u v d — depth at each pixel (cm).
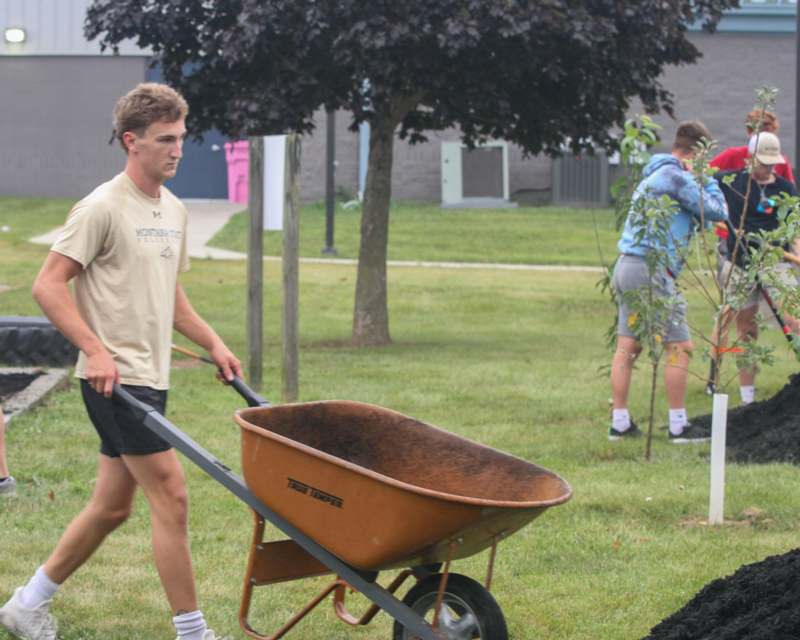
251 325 1723
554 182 4738
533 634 798
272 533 1026
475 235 4019
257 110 2025
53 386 1658
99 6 2172
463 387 1767
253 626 810
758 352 1123
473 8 1928
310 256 3578
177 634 747
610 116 2227
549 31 1994
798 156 2155
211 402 1614
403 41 1969
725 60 4828
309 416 746
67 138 4975
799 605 674
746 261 1218
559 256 3700
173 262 750
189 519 1060
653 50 2112
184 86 2166
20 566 921
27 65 4950
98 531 761
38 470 1234
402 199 4862
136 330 730
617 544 986
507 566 939
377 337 2294
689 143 1359
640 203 1241
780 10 4803
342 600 745
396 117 2266
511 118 2233
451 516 620
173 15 2119
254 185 1695
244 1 1980
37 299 709
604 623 817
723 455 1056
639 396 1695
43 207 4606
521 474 698
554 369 1948
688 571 922
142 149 730
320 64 2069
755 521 1066
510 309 2767
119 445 722
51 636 772
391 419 750
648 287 1269
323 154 4759
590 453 1328
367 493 638
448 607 699
